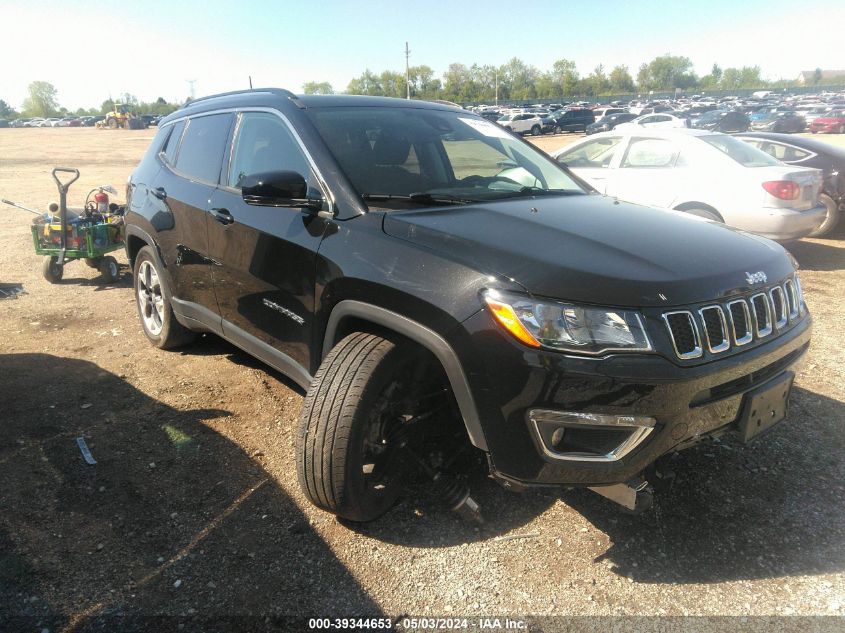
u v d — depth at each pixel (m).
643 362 2.10
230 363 4.41
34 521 2.69
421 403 2.71
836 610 2.26
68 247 6.41
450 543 2.62
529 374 2.11
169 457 3.20
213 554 2.52
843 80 120.69
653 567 2.48
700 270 2.34
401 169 3.13
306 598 2.32
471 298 2.22
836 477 3.06
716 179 6.93
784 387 2.55
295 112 3.29
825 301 5.91
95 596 2.29
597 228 2.63
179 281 4.05
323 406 2.47
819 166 8.56
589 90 125.25
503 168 3.55
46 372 4.22
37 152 28.17
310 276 2.82
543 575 2.45
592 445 2.19
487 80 119.88
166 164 4.37
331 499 2.51
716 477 3.07
